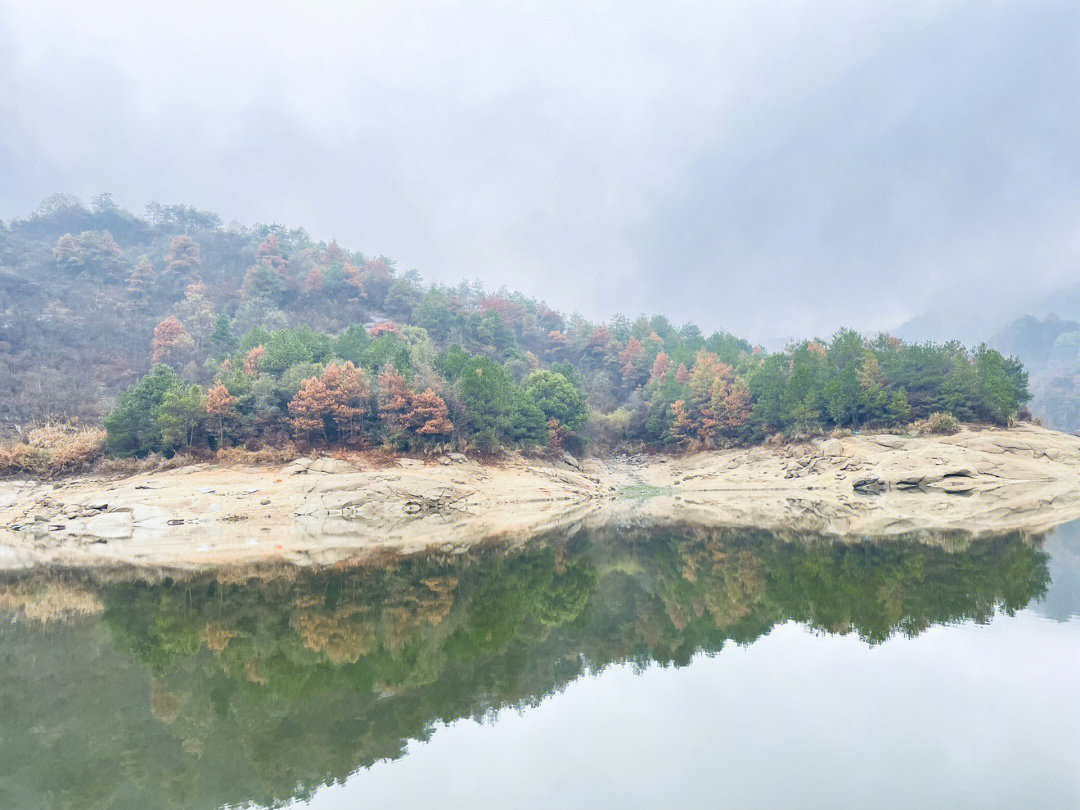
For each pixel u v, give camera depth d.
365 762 12.62
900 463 68.81
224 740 13.66
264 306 154.62
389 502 59.94
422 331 144.75
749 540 42.47
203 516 53.31
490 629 22.80
